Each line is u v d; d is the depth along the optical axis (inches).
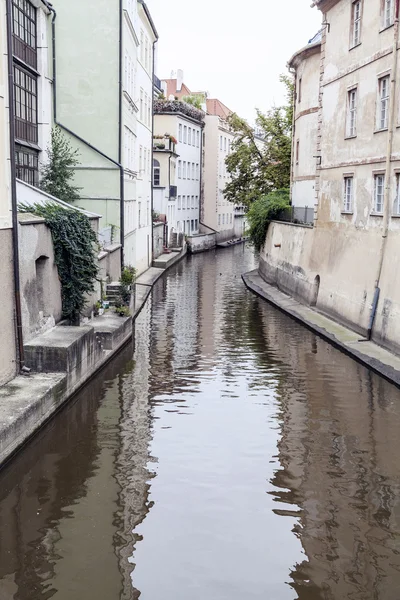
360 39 823.7
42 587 281.0
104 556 304.8
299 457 426.9
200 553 309.0
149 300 1127.6
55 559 302.7
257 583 285.7
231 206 2970.0
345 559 306.0
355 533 330.3
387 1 752.3
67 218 621.9
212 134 2588.6
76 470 400.8
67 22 1024.9
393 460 424.2
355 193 840.9
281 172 1788.9
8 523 335.6
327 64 950.4
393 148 717.9
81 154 1045.2
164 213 1979.6
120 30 1024.9
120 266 1045.8
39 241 564.4
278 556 307.6
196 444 446.3
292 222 1231.5
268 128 1788.9
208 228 2635.3
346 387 587.5
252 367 658.2
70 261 629.6
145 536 323.6
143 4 1327.5
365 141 807.1
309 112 1245.1
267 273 1389.0
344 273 866.1
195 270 1657.2
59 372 514.9
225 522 339.3
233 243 2773.1
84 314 708.7
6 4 479.2
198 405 532.1
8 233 483.8
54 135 968.3
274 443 451.5
